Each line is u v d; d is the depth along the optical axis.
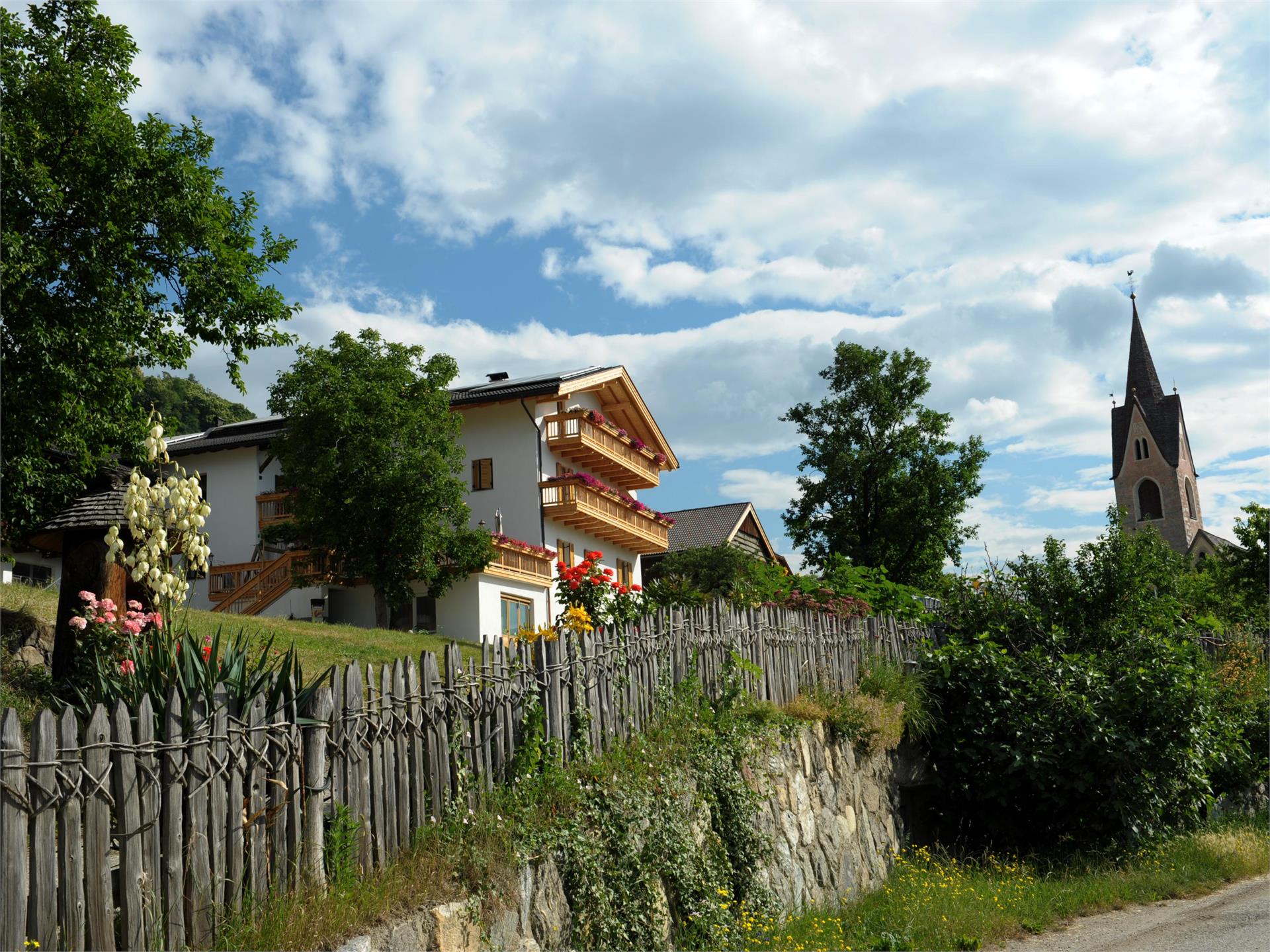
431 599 31.36
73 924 4.77
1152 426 94.69
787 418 43.31
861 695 14.06
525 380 37.69
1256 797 17.42
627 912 7.93
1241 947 8.59
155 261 17.22
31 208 14.87
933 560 40.78
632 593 12.62
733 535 50.84
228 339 18.42
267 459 37.41
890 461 41.06
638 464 42.41
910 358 42.16
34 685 11.24
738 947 8.91
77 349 15.36
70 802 4.83
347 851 6.28
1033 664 15.09
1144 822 13.59
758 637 12.91
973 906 10.46
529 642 8.93
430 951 6.17
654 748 9.73
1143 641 15.10
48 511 15.15
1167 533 92.44
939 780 14.86
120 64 17.33
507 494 35.44
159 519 9.25
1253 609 28.86
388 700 6.90
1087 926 10.03
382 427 28.22
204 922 5.38
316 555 29.20
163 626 8.78
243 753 5.80
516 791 7.90
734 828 9.95
